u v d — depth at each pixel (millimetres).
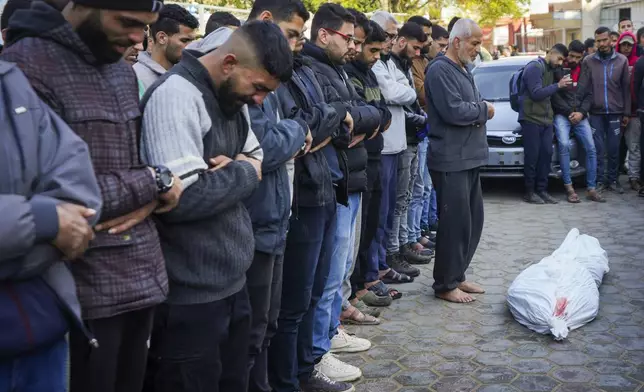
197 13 7801
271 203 2697
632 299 4812
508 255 6055
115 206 1807
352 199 3732
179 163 2035
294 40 3104
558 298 4281
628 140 8727
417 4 17766
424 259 5930
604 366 3783
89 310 1817
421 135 5461
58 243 1596
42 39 1781
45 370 1703
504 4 18547
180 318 2189
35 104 1634
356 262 4727
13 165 1564
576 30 24891
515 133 8383
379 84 4668
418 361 3920
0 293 1591
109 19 1770
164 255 2154
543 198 8234
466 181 4742
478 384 3615
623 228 6836
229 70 2217
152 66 3637
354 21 3729
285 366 3217
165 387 2246
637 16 22438
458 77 4570
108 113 1859
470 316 4602
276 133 2682
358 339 4102
